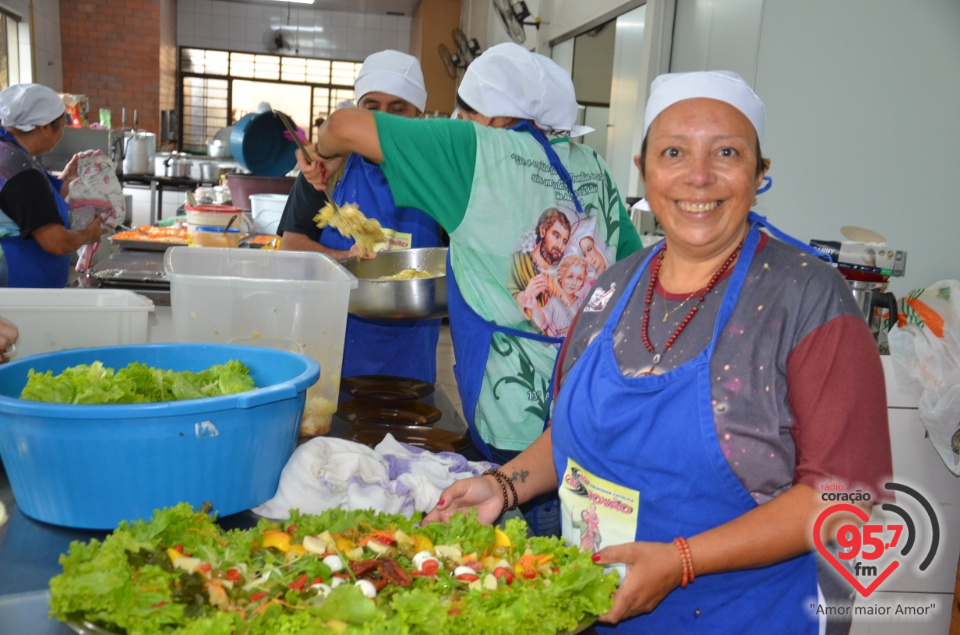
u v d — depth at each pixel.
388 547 1.03
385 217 2.42
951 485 2.35
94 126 6.46
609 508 1.20
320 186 1.80
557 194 1.58
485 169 1.51
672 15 4.46
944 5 3.30
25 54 8.74
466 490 1.25
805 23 3.31
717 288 1.17
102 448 1.10
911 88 3.36
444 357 5.41
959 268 3.46
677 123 1.14
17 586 1.00
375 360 2.38
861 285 2.33
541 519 1.62
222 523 1.23
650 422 1.13
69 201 3.43
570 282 1.60
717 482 1.11
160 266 2.88
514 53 1.60
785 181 3.38
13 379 1.27
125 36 10.26
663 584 1.02
